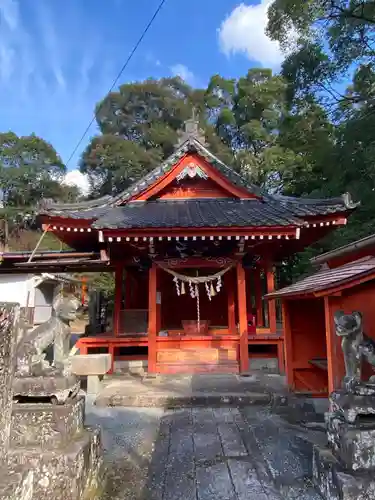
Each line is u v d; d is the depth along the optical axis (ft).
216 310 47.21
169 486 12.92
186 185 40.16
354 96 63.00
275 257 45.37
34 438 11.75
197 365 32.07
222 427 19.11
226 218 31.63
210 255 33.40
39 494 10.64
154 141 112.16
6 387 7.35
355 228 49.55
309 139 70.54
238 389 25.49
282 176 84.12
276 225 28.99
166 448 16.38
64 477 10.87
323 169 65.51
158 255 33.37
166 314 47.11
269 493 12.19
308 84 67.97
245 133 101.45
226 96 116.57
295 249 40.78
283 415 20.90
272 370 32.76
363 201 50.52
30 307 70.38
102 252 33.01
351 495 9.98
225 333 38.37
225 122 109.91
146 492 12.54
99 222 30.71
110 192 113.50
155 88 120.47
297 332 25.23
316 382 24.67
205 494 12.27
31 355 12.98
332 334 17.10
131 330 35.42
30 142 148.05
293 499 11.73
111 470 14.29
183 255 33.35
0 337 7.25
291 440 16.87
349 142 53.21
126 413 21.98
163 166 38.19
